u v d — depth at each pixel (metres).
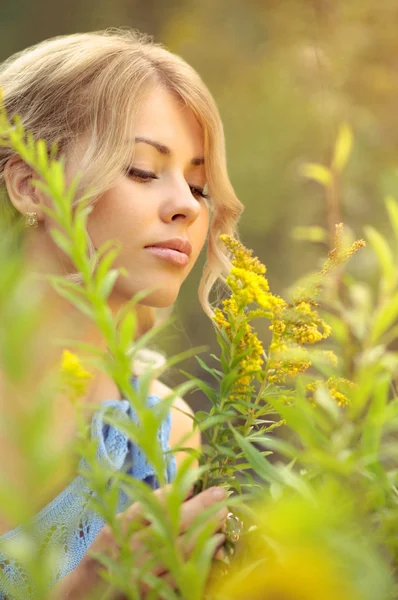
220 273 1.87
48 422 0.42
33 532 0.46
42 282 1.42
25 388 0.44
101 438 1.46
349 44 4.21
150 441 0.59
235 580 0.52
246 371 0.90
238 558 0.78
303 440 0.56
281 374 0.90
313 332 0.87
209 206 1.81
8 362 0.41
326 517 0.49
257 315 0.89
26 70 1.60
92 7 5.91
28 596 0.60
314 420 0.59
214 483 0.91
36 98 1.54
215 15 5.40
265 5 4.95
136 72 1.46
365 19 4.24
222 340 0.92
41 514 1.40
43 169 0.60
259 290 0.88
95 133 1.43
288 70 4.73
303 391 0.65
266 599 0.49
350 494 0.57
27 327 0.41
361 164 3.89
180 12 5.62
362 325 0.64
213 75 5.27
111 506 0.60
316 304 0.88
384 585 0.48
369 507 0.59
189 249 1.44
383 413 0.56
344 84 4.11
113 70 1.47
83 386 0.61
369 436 0.56
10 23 6.04
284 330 0.87
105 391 1.59
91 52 1.52
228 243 0.94
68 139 1.46
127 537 0.60
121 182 1.40
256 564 0.60
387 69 4.20
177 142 1.46
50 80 1.54
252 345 0.90
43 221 1.48
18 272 0.43
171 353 3.05
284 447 0.56
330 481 0.56
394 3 4.23
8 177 1.50
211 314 1.89
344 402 0.74
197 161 1.53
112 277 0.59
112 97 1.44
